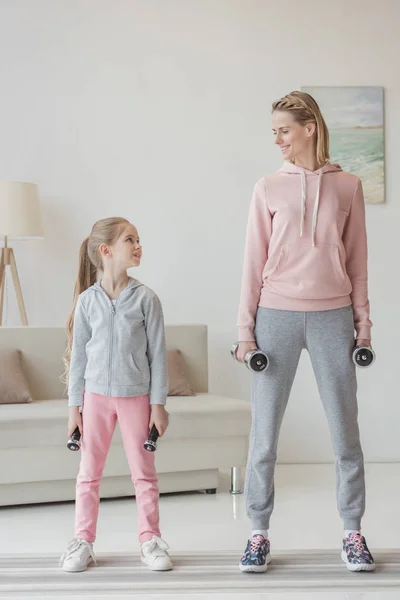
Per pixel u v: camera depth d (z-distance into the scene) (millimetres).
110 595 2777
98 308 3146
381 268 5707
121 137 5645
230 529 3764
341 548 3367
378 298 5707
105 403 3115
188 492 4734
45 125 5590
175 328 5242
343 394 3012
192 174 5676
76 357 3176
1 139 5559
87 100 5617
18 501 4301
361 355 2973
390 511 4148
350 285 3029
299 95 3039
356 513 3059
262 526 3070
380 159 5676
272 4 5684
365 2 5707
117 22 5629
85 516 3133
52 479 4320
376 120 5676
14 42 5562
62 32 5598
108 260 3193
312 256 2961
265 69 5688
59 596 2770
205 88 5676
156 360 3143
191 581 2922
